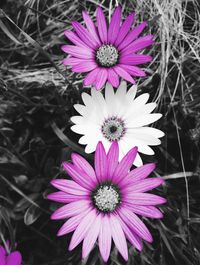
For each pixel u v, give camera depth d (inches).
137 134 8.3
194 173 9.9
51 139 10.4
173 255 9.2
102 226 7.2
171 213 9.8
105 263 9.1
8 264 6.5
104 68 8.3
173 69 10.7
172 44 10.7
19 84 10.6
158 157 10.3
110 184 7.4
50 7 11.1
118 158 7.7
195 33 10.8
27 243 10.2
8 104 10.4
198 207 10.2
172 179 10.3
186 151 10.3
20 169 10.0
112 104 8.3
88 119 8.2
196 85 10.2
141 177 7.3
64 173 9.6
